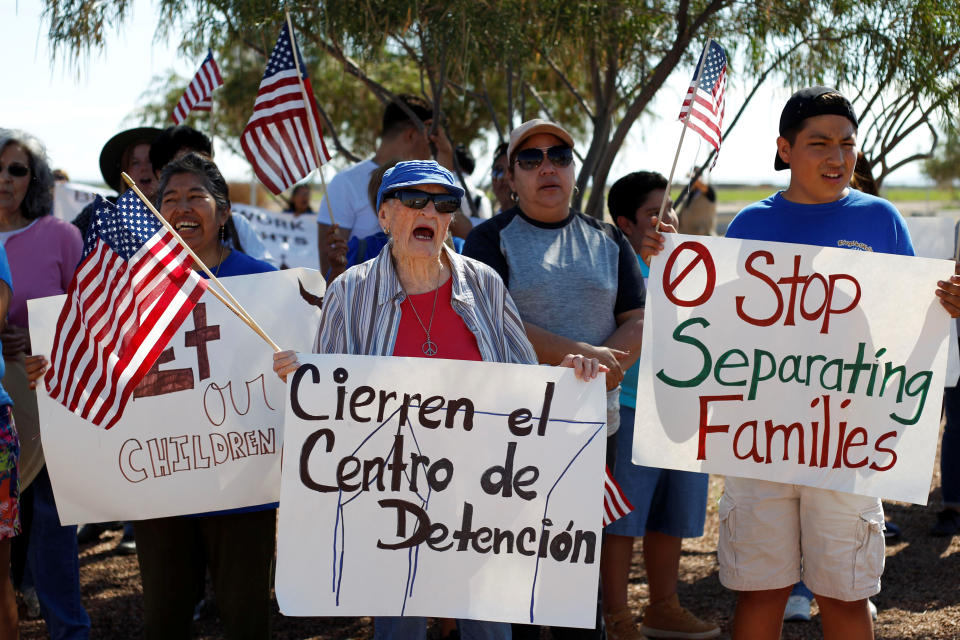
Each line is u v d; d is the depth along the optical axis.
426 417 3.18
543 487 3.19
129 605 5.11
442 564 3.16
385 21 5.32
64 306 3.30
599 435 3.20
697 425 3.49
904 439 3.44
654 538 4.61
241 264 3.81
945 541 5.79
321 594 3.13
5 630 3.71
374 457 3.16
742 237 3.69
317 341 3.29
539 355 3.67
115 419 3.27
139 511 3.54
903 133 5.53
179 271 3.28
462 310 3.27
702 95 3.59
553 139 3.87
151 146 5.06
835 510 3.46
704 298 3.48
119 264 3.29
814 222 3.59
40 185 4.46
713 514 6.52
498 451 3.19
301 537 3.13
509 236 3.87
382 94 6.10
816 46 5.58
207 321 3.61
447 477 3.18
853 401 3.46
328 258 5.03
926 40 5.14
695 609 4.93
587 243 3.92
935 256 5.68
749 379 3.48
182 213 3.66
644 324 3.49
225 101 11.55
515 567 3.17
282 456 3.28
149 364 3.25
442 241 3.20
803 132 3.50
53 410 3.54
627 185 4.75
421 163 3.17
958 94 5.28
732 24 5.76
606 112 6.34
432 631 4.79
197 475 3.57
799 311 3.46
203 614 4.99
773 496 3.52
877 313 3.43
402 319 3.28
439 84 5.61
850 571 3.45
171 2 5.61
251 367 3.62
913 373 3.43
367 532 3.15
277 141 4.71
